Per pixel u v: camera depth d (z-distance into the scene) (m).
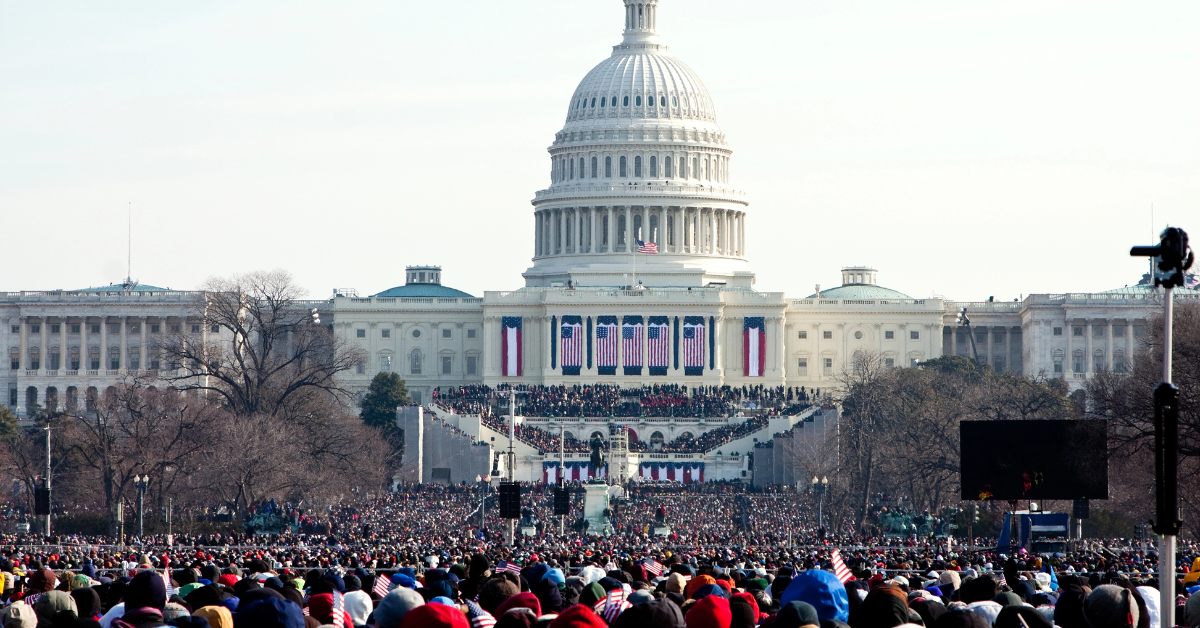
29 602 41.94
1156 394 39.22
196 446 191.00
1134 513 149.75
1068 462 85.75
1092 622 38.28
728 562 78.12
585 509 191.00
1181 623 44.06
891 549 127.44
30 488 189.75
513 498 133.12
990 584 44.47
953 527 167.12
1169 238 39.88
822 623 36.56
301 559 90.44
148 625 37.09
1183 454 119.19
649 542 142.75
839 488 196.00
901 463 198.38
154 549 122.69
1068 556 97.19
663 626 34.28
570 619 34.06
